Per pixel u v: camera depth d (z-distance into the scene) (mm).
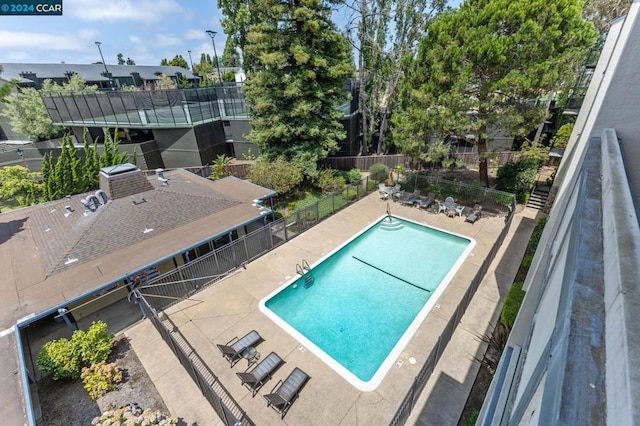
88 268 10547
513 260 12773
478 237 14648
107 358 9211
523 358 3777
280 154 20969
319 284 12297
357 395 7770
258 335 9352
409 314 10633
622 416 762
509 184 18609
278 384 8109
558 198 8516
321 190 22094
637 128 4020
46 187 18156
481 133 15625
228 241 15141
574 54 13297
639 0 5512
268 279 12289
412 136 16359
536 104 14742
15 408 6727
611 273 1498
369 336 9797
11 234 12961
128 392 8250
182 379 8516
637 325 1078
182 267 11352
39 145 29000
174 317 10516
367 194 20734
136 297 10336
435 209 17828
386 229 16266
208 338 9641
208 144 25469
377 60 23969
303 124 19844
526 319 6133
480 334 9328
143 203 13406
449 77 14430
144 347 9555
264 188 17734
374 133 29641
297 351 9070
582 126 11008
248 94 20109
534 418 1670
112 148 23188
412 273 12781
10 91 36250
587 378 1069
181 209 13852
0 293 9523
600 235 2008
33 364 9344
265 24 17734
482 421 4738
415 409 7367
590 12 24047
